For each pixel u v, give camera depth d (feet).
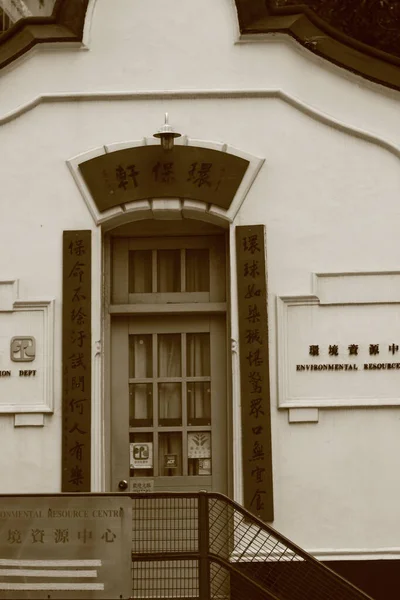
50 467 32.04
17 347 32.40
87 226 32.78
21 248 32.78
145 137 33.01
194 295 34.19
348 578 31.50
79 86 33.24
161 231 34.04
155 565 28.43
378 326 32.27
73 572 27.73
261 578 28.91
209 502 29.35
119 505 27.94
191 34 33.40
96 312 32.40
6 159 33.14
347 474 31.89
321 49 32.94
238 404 32.09
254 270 32.42
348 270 32.48
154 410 33.91
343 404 31.94
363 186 32.78
